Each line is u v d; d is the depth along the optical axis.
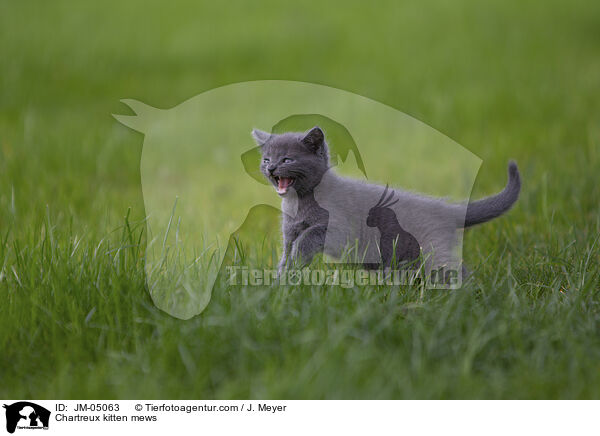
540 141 16.64
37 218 11.15
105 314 7.82
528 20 32.91
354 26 32.53
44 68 25.00
